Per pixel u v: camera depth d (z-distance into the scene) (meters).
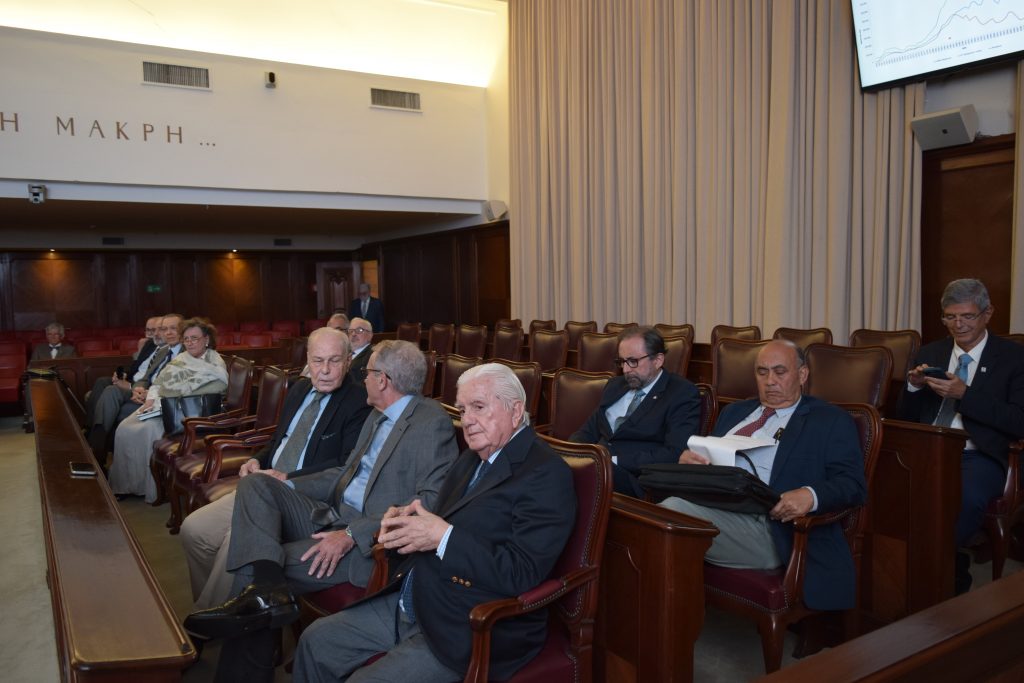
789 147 5.02
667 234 6.20
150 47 7.72
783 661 2.38
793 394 2.41
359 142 8.87
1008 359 2.76
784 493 2.09
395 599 1.92
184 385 4.59
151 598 1.33
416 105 9.20
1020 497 2.74
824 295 4.93
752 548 2.15
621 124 6.67
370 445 2.54
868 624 2.56
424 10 9.30
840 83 4.73
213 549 2.67
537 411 3.88
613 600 1.84
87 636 1.16
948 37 4.14
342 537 2.26
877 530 2.53
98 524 1.79
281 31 8.63
